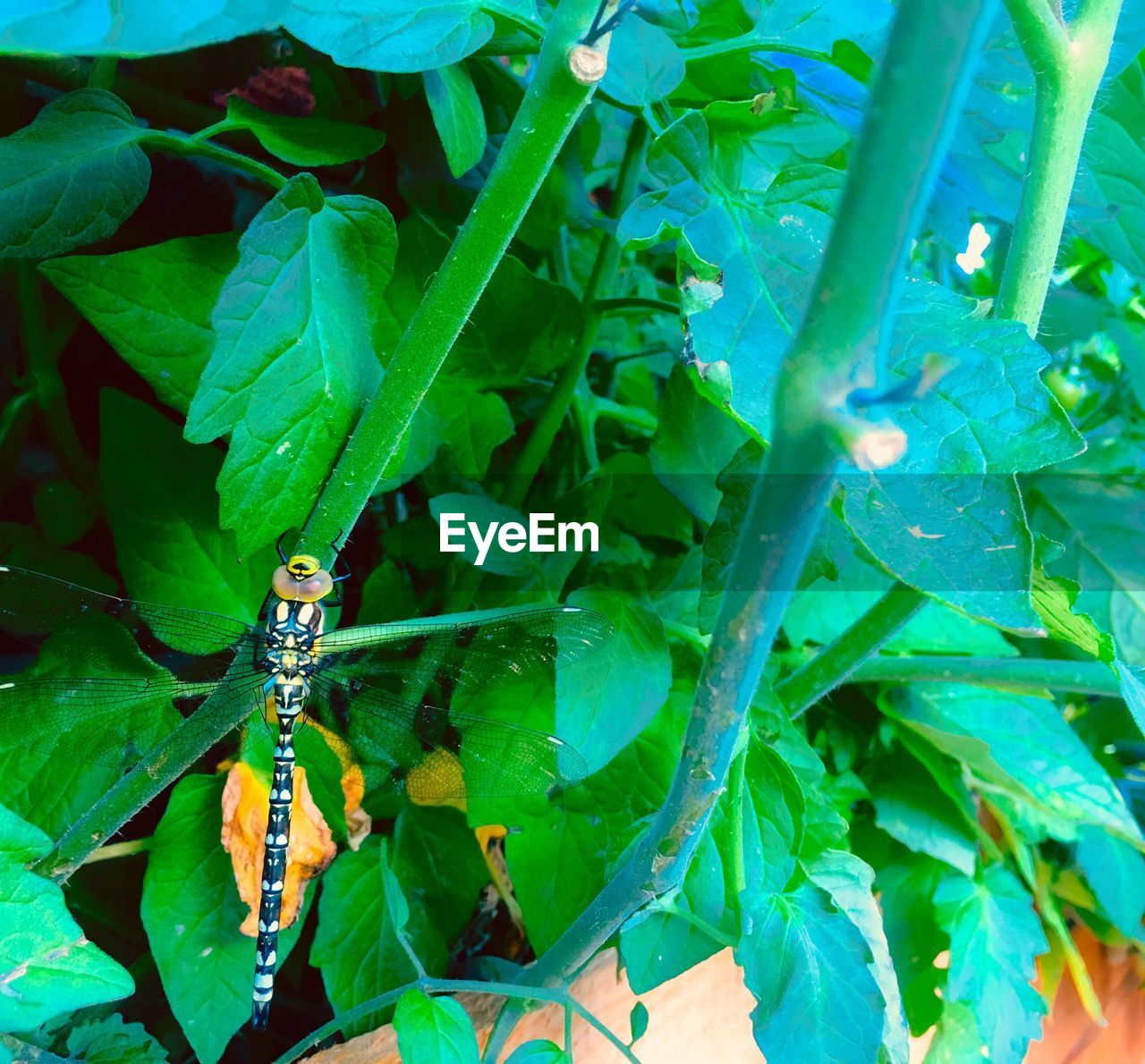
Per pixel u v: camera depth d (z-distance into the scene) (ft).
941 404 0.36
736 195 0.42
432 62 0.39
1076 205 0.55
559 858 0.54
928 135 0.23
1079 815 0.65
